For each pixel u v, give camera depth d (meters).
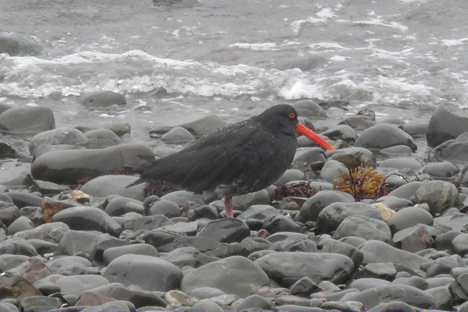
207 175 10.98
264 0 26.44
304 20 24.97
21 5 26.02
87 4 26.39
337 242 9.41
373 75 20.89
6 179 13.62
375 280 8.54
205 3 26.48
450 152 15.25
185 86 20.53
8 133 16.78
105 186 12.87
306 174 13.98
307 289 8.38
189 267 9.09
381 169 14.41
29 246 9.61
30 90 20.12
